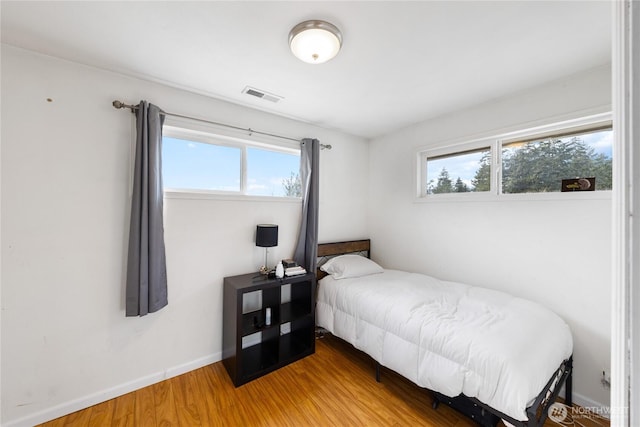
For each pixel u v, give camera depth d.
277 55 1.68
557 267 2.00
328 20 1.36
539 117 2.07
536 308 1.86
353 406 1.80
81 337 1.76
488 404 1.34
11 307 1.57
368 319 2.09
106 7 1.27
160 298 1.95
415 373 1.68
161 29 1.44
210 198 2.28
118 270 1.88
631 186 0.40
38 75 1.64
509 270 2.26
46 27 1.41
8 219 1.56
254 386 2.00
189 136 2.27
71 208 1.73
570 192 1.94
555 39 1.51
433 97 2.28
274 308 2.46
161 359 2.05
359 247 3.38
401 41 1.53
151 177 1.88
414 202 3.02
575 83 1.90
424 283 2.43
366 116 2.73
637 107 0.40
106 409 1.74
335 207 3.26
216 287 2.32
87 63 1.76
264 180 2.72
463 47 1.59
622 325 0.41
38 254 1.64
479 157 2.54
